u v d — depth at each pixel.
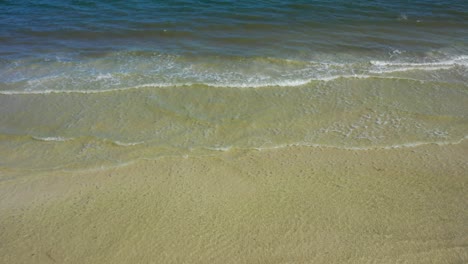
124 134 10.84
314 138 10.65
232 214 8.25
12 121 11.35
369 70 14.13
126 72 13.94
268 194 8.79
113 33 17.34
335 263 7.21
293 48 15.90
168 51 15.63
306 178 9.26
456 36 17.25
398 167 9.59
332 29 17.75
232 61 14.77
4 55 15.23
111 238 7.71
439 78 13.62
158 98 12.35
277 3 20.64
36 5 20.61
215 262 7.24
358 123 11.23
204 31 17.48
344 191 8.86
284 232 7.83
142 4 20.56
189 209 8.39
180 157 9.98
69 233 7.82
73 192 8.91
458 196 8.69
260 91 12.71
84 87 12.97
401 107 11.95
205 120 11.36
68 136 10.77
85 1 21.06
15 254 7.38
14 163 9.83
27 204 8.55
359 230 7.87
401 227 7.93
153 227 7.95
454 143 10.41
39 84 13.15
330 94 12.59
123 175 9.42
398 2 21.27
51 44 16.33
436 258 7.25
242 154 10.09
